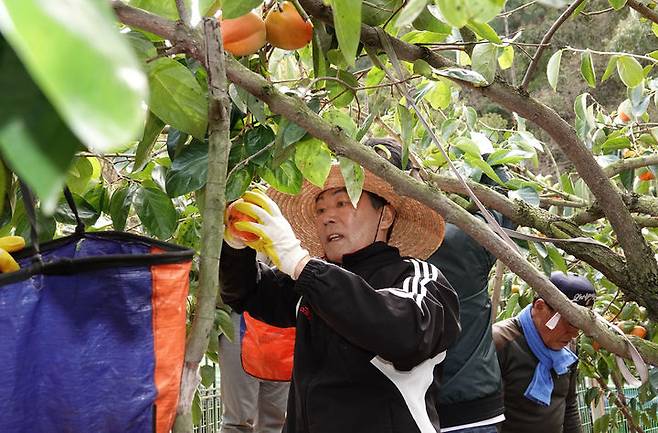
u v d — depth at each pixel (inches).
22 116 13.9
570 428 130.5
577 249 84.5
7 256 46.9
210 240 42.4
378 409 70.4
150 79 48.8
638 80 88.9
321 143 61.6
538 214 92.4
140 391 40.3
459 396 89.7
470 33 74.5
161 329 41.3
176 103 50.1
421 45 69.4
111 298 40.0
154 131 57.3
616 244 127.8
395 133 91.4
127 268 40.4
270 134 63.3
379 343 64.0
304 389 73.8
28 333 38.4
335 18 28.5
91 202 70.9
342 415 71.0
